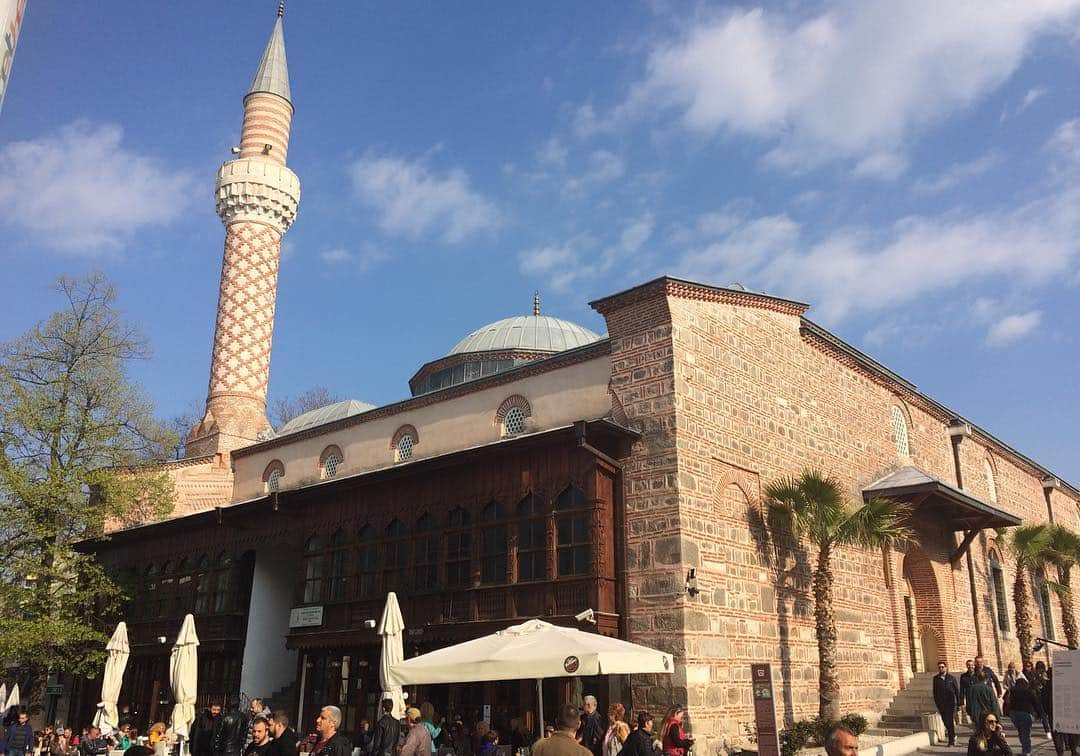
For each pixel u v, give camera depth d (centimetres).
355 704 2392
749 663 2017
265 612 2938
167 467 3450
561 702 1952
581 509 2000
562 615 1939
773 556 2216
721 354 2247
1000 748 1259
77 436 3044
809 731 1970
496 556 2128
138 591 3294
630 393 2145
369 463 3003
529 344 3444
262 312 4066
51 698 3534
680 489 1970
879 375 2998
